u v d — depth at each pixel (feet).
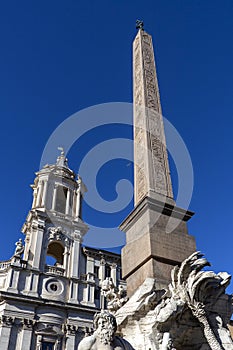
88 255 118.83
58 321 98.68
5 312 93.35
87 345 20.02
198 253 25.73
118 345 20.22
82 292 108.17
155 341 22.12
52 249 119.55
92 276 112.37
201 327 24.72
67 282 107.55
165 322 22.94
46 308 99.50
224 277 26.35
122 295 30.60
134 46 55.26
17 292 97.96
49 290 103.09
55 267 109.40
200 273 25.03
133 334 23.82
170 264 29.01
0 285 101.04
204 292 25.08
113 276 118.32
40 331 95.04
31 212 116.98
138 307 24.43
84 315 103.19
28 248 110.83
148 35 56.03
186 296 24.56
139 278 29.40
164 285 27.07
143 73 48.44
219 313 25.61
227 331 24.67
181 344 24.63
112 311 28.50
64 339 97.14
